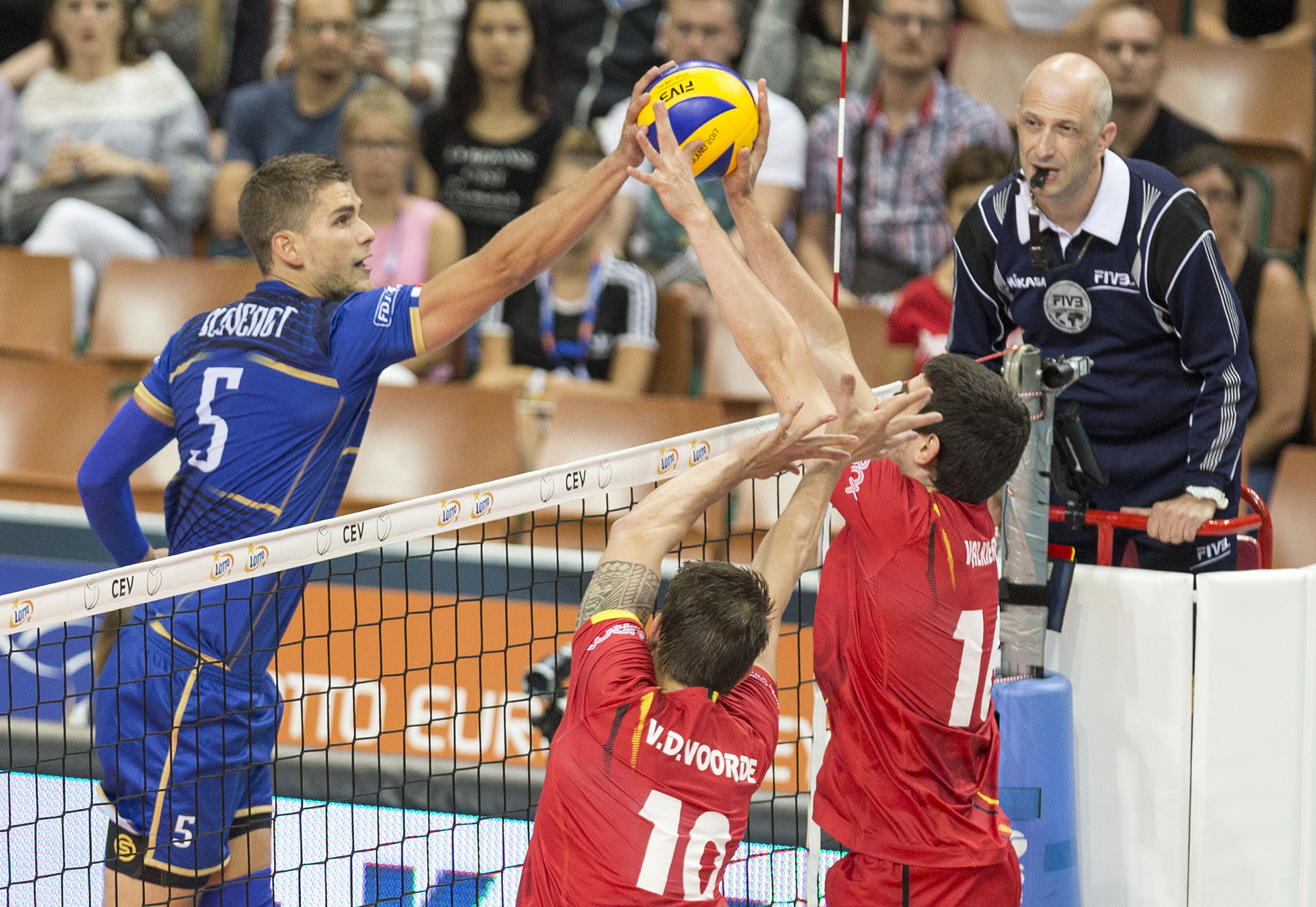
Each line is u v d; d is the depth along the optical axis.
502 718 18.41
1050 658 13.15
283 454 12.20
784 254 11.38
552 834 9.57
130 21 29.34
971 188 23.98
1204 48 27.16
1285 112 26.39
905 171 25.86
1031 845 12.53
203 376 12.30
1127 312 13.69
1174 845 12.72
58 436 24.09
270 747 12.92
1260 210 25.39
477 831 12.82
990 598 11.19
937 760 11.05
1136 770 12.84
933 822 10.99
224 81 31.58
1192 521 13.05
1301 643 12.41
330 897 14.85
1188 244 13.09
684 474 10.17
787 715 17.20
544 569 18.94
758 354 10.38
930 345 23.84
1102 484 13.20
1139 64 23.31
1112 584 12.83
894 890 11.11
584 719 9.48
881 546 10.95
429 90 29.62
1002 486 11.19
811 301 11.38
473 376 25.78
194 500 12.41
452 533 20.16
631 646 9.54
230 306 12.56
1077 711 13.06
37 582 21.45
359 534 11.49
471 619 18.78
